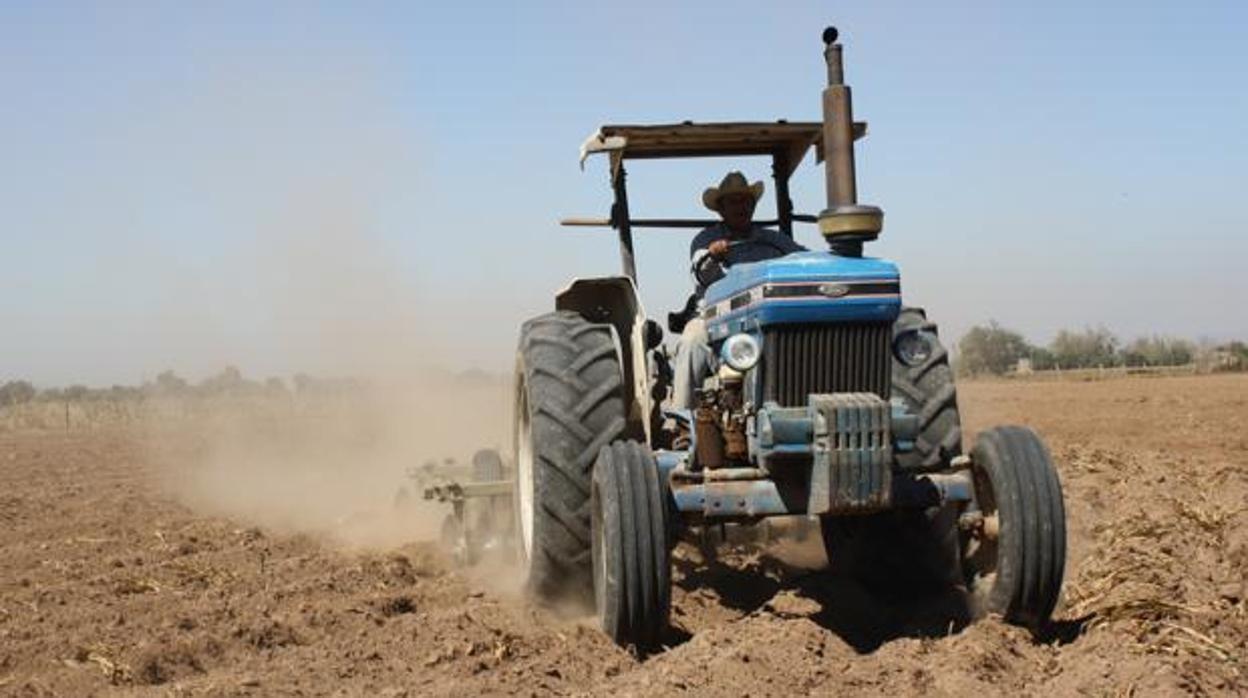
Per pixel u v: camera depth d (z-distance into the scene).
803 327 4.97
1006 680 4.46
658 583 4.84
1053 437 16.28
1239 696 4.22
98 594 6.86
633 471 4.94
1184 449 14.21
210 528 9.55
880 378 5.03
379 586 6.87
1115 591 5.64
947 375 5.80
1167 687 4.21
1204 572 6.20
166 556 8.25
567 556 5.68
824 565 6.75
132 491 13.05
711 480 5.00
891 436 4.77
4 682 5.05
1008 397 27.72
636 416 6.39
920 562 5.77
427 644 5.34
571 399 5.80
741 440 5.14
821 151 6.44
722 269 6.22
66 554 8.48
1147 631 4.93
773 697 4.32
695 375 5.78
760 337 5.00
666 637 5.37
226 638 5.55
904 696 4.31
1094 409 21.98
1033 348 56.00
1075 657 4.67
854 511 4.80
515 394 6.87
